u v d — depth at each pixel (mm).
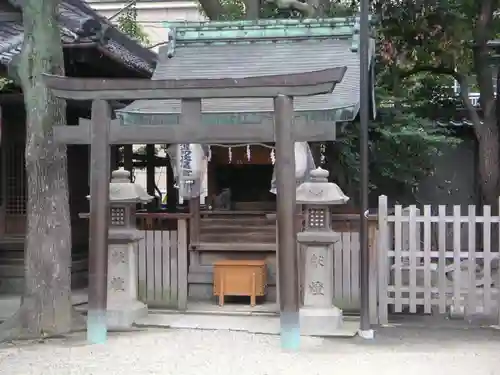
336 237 7633
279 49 10727
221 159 10852
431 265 8219
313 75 6621
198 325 8070
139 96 6992
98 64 10945
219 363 6309
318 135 6734
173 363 6316
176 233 9047
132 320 8094
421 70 16188
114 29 11750
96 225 7176
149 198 8461
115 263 8227
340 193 7691
